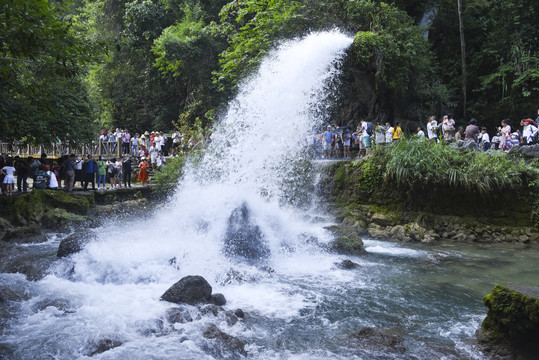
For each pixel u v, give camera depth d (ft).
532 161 39.96
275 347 16.46
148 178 66.59
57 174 59.57
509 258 32.07
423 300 22.25
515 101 69.00
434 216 41.39
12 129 45.27
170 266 26.50
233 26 75.72
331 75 60.18
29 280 25.29
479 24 77.36
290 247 31.86
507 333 15.16
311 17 63.31
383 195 44.37
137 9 89.71
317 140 57.98
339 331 18.12
